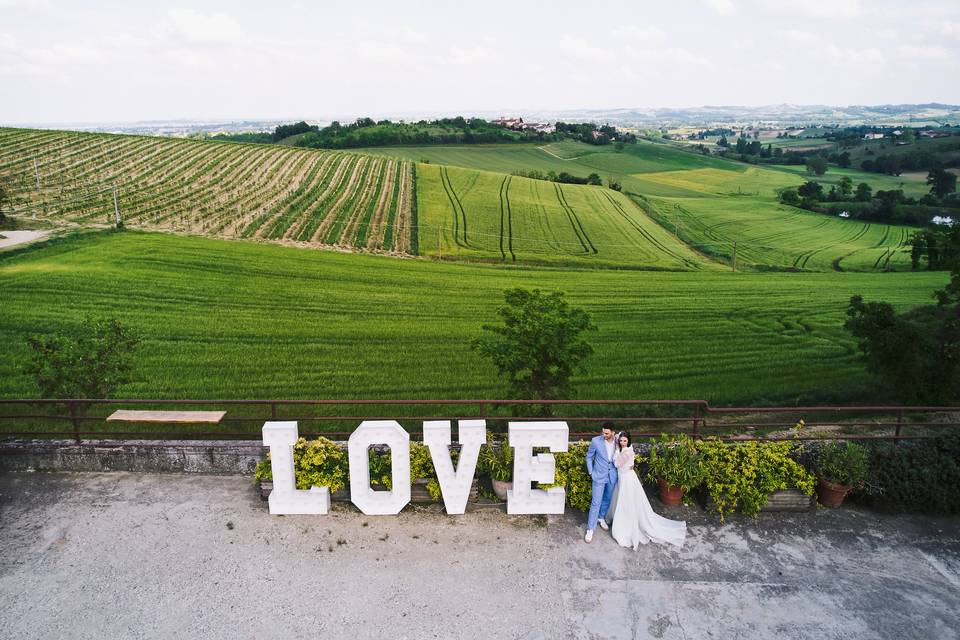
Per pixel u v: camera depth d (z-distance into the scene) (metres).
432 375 28.25
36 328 31.30
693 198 116.31
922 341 19.89
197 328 33.53
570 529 9.57
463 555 8.94
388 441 9.48
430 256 59.50
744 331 37.53
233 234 59.03
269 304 39.00
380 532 9.43
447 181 91.81
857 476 9.76
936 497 9.78
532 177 122.94
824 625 7.74
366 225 67.19
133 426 20.84
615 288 50.09
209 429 21.09
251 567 8.63
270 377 27.45
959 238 20.61
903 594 8.28
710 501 9.95
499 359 18.53
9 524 9.49
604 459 9.21
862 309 21.16
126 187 73.38
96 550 8.93
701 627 7.68
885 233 90.38
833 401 25.09
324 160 96.56
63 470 11.02
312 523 9.62
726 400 25.86
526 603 8.02
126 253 47.53
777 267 67.81
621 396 26.50
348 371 28.50
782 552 9.09
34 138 92.88
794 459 10.27
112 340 18.53
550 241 69.44
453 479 9.72
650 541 9.29
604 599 8.12
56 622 7.64
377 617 7.77
